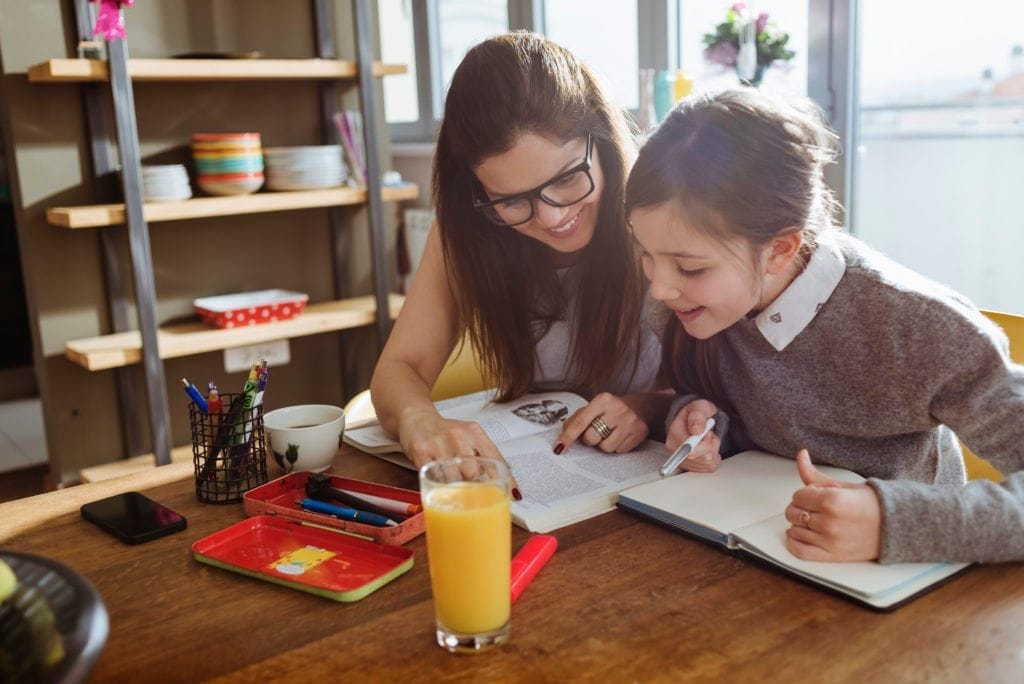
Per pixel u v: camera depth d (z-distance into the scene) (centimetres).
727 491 99
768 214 91
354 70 298
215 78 283
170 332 284
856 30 249
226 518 103
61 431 282
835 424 109
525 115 112
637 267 133
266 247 317
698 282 95
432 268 145
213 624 80
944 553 81
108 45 248
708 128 91
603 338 139
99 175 277
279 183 297
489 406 137
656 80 262
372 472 116
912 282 101
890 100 279
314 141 325
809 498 85
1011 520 81
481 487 73
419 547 93
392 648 75
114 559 94
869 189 311
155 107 289
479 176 119
